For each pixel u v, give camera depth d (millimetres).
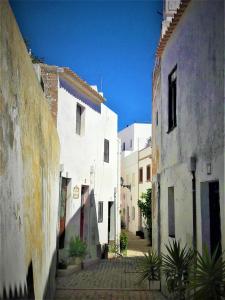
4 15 3527
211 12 6840
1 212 3080
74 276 13094
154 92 14508
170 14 14258
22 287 3945
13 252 3506
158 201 12047
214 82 6578
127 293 10109
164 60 11172
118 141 23156
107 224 20359
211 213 7199
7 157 3418
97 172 18812
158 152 12602
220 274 5441
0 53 3324
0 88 3270
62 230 14688
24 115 4535
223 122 6074
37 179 5625
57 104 14148
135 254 22266
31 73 5188
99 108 19078
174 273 7363
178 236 8953
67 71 14383
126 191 39156
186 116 8477
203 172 7113
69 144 15336
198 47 7629
